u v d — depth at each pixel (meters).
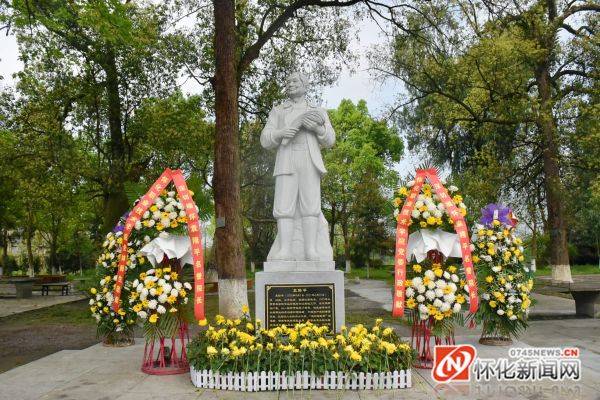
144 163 17.17
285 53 16.03
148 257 5.67
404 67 16.84
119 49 15.39
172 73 16.45
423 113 21.47
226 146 11.27
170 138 15.92
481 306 7.35
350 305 14.63
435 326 5.80
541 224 28.97
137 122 16.61
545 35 15.89
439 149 21.31
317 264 6.22
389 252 28.89
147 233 5.83
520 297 7.33
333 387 4.96
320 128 6.59
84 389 5.11
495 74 15.77
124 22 9.99
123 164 16.50
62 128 16.47
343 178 28.59
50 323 12.21
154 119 15.91
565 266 17.11
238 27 15.35
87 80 16.19
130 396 4.82
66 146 16.42
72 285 23.16
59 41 15.17
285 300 6.07
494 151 18.03
